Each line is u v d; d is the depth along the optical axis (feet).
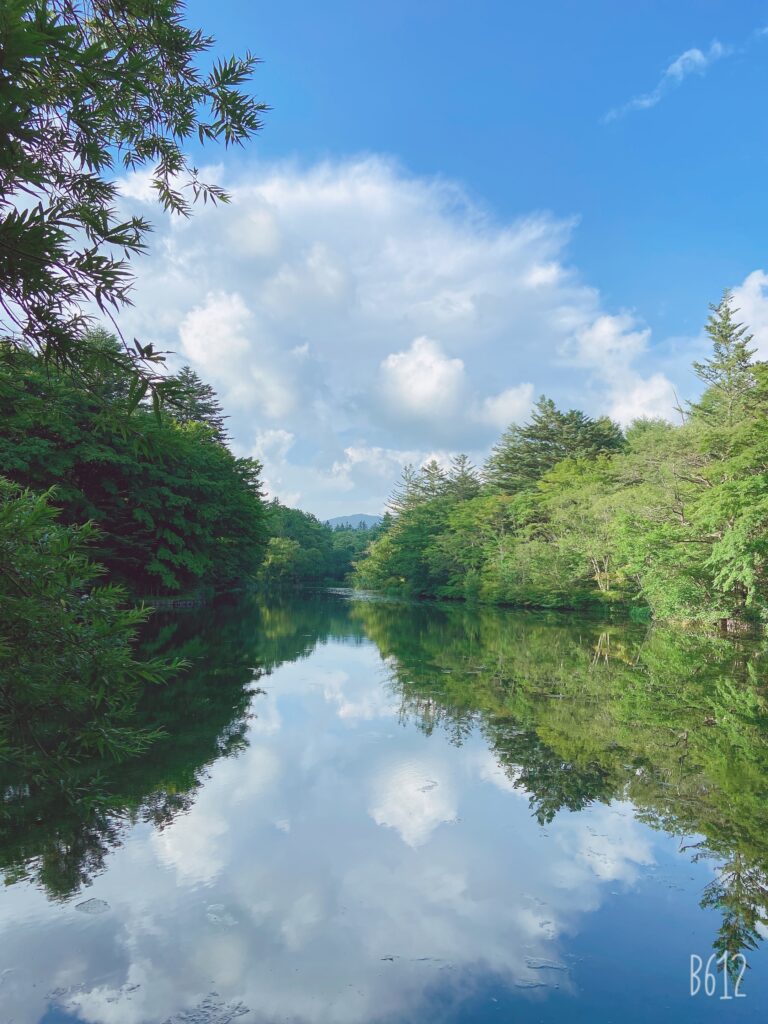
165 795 19.95
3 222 4.96
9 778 19.89
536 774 23.04
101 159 6.87
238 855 16.25
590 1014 10.88
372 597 158.61
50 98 5.91
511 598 117.70
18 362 6.13
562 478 128.36
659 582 65.10
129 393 5.97
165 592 91.20
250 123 8.45
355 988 11.37
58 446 60.49
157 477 77.25
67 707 8.25
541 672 44.60
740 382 92.38
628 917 13.94
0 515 7.57
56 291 5.40
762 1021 10.67
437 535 159.63
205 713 30.58
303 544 251.39
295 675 41.96
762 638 61.41
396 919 13.67
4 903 13.75
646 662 49.24
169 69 7.97
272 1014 10.59
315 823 18.42
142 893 14.28
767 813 19.69
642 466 94.38
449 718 31.17
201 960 12.03
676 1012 10.91
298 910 13.85
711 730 29.22
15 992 11.00
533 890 15.07
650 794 21.20
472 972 11.89
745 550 52.44
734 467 56.13
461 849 17.06
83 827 17.40
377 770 23.20
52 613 7.87
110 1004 10.76
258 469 110.52
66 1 6.64
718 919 13.94
